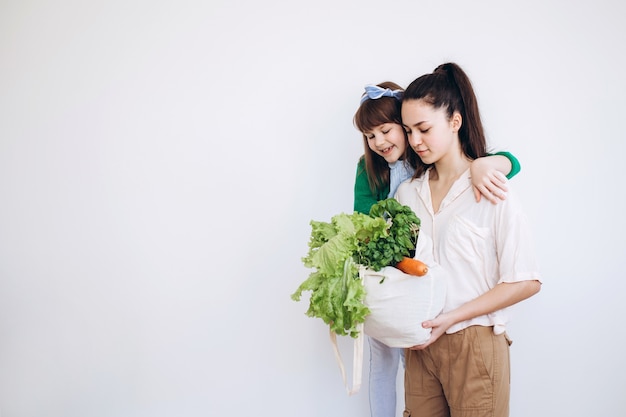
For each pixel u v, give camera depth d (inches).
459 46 59.9
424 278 41.8
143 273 64.3
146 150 63.6
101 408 65.4
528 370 60.7
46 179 64.4
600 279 59.6
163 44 63.0
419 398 48.9
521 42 59.1
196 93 62.9
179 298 64.2
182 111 63.2
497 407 44.4
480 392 44.2
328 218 62.2
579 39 58.6
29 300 65.0
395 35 60.6
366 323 43.8
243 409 64.6
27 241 64.7
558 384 60.6
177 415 65.1
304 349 63.6
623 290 59.6
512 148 59.7
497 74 59.5
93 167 64.1
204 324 64.2
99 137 63.9
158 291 64.3
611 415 60.4
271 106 62.2
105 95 63.6
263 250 63.1
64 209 64.4
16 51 63.9
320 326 63.2
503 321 44.4
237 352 64.1
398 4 60.4
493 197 43.8
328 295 42.0
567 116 59.0
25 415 65.4
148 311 64.5
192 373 64.7
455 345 44.5
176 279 64.1
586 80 58.7
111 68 63.5
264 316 63.6
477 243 44.2
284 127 62.1
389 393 56.4
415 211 49.1
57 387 65.5
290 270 63.0
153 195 63.8
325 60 61.3
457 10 59.8
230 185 63.0
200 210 63.5
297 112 61.9
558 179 59.3
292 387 64.0
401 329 41.9
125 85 63.4
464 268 45.0
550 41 58.8
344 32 61.1
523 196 59.7
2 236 64.7
